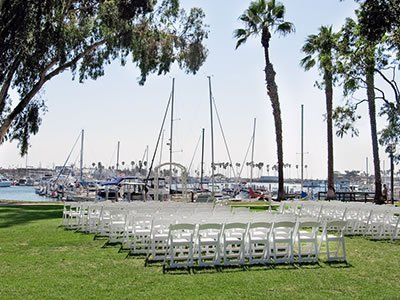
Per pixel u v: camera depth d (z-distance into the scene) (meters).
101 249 11.22
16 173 121.38
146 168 65.62
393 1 12.34
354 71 20.19
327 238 10.09
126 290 7.35
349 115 23.12
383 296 7.22
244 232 10.07
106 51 27.17
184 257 9.74
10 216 19.42
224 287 7.62
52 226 15.89
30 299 6.77
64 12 22.95
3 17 19.91
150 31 27.27
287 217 10.62
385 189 32.22
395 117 23.17
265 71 30.09
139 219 11.23
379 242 13.11
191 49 28.59
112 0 24.00
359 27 14.08
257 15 30.23
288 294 7.27
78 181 57.41
